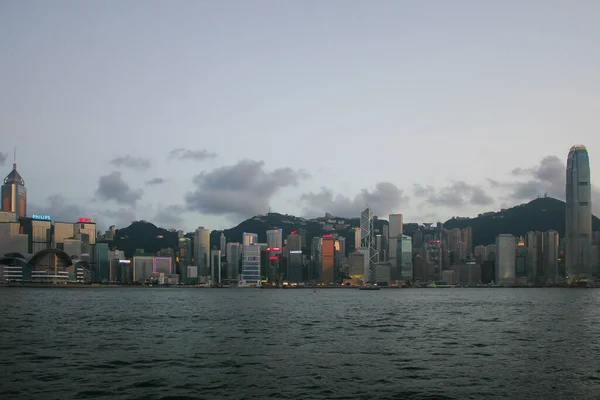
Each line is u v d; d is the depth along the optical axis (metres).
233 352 82.75
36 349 85.38
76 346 89.38
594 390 56.41
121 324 133.88
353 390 56.25
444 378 62.50
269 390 56.09
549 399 52.62
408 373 65.50
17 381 59.97
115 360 74.44
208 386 57.84
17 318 150.88
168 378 61.91
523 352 83.56
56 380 60.59
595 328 124.56
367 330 120.06
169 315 170.88
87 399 52.12
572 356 79.25
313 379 61.66
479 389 56.81
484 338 103.44
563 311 197.50
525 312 191.50
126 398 52.75
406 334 111.06
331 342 96.31
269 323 139.38
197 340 98.62
